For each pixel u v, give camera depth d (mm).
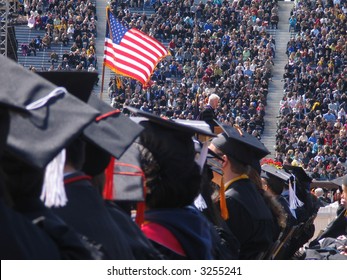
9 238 11438
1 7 142250
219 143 25266
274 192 34719
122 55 66750
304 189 39062
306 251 32906
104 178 16156
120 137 15711
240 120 186250
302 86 199000
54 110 12547
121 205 18234
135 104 186250
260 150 25594
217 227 22328
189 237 17766
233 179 25328
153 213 18031
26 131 12289
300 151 173125
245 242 24875
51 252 11953
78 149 14594
